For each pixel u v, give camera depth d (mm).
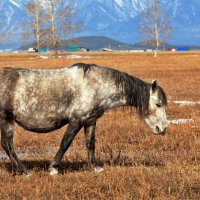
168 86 35000
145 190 9672
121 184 10164
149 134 16469
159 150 14539
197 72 52094
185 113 21406
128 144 15109
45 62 78250
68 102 11289
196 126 17734
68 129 11391
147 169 11438
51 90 11180
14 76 11172
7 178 11172
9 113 11219
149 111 11914
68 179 10859
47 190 9992
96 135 16594
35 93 11133
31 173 11461
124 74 11742
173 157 13375
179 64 72625
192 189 10000
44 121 11273
